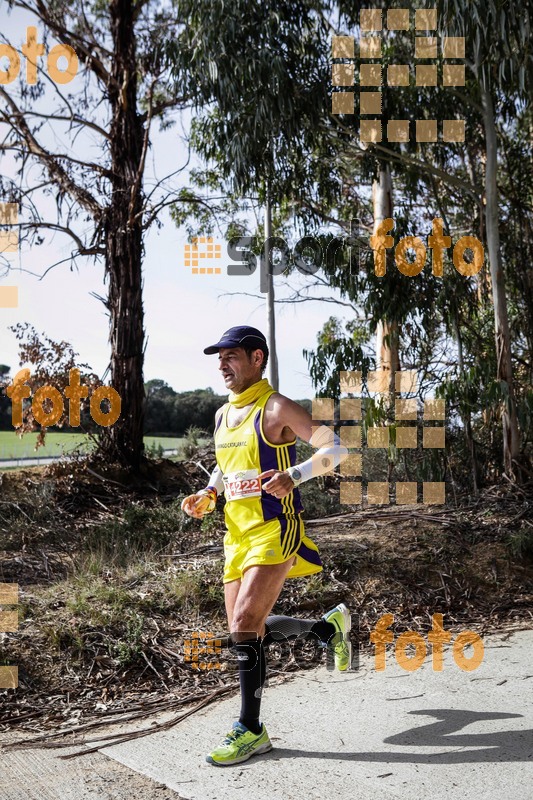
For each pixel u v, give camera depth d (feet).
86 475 30.99
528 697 13.05
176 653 15.12
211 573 18.61
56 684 13.58
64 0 34.27
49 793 9.71
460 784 9.69
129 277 33.04
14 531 24.23
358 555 20.90
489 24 25.68
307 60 31.09
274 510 11.43
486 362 30.53
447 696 13.26
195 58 29.91
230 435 11.82
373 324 32.83
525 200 35.88
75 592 17.33
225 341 11.82
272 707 12.92
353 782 9.84
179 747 11.23
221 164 34.45
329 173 37.06
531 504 26.32
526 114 37.45
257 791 9.64
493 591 20.48
